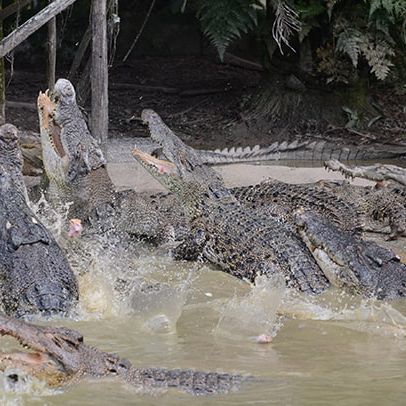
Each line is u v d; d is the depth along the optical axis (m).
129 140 17.58
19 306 9.19
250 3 19.16
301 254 11.32
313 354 8.30
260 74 23.19
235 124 20.69
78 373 7.13
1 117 14.61
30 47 24.08
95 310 9.45
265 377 7.52
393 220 13.62
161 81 23.61
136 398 6.88
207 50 25.19
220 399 6.90
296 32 20.41
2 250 9.62
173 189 12.59
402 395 7.10
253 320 9.42
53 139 12.27
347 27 19.81
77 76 22.55
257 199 13.85
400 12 19.58
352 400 6.95
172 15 25.05
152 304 9.69
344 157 18.77
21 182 10.23
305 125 20.56
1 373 7.05
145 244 12.50
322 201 13.73
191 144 19.61
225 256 11.60
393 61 21.05
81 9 23.62
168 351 8.27
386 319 9.70
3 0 21.23
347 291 10.91
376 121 20.88
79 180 12.23
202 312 9.65
